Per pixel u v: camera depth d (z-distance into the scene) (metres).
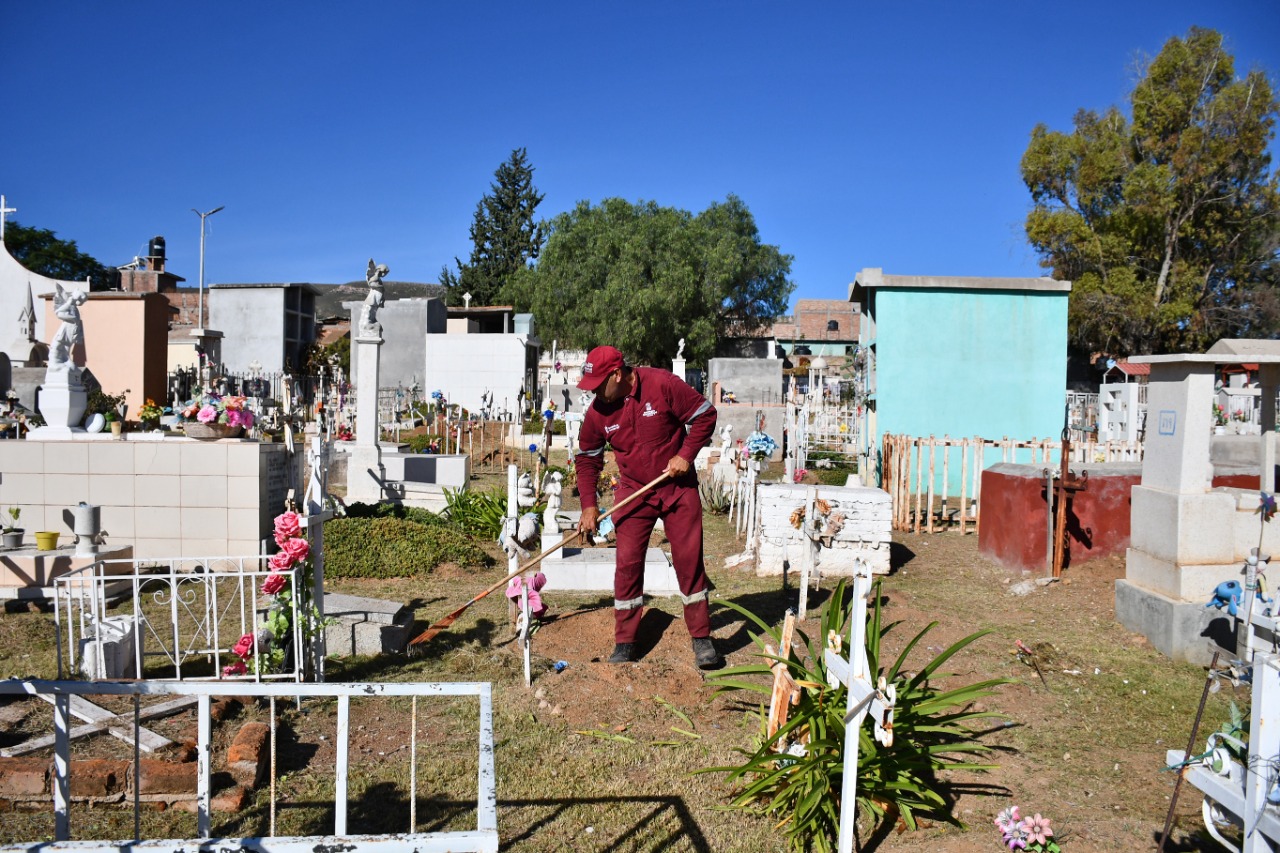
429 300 30.73
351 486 12.23
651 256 37.31
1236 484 8.25
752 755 4.33
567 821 3.93
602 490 14.88
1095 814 4.09
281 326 31.75
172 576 5.14
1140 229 31.30
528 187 58.25
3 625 6.78
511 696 5.39
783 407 20.44
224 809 3.90
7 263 28.11
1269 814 2.92
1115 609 6.90
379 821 3.84
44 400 9.29
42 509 8.59
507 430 23.86
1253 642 4.75
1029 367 15.08
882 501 8.62
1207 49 30.48
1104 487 8.20
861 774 3.96
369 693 2.76
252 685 2.77
